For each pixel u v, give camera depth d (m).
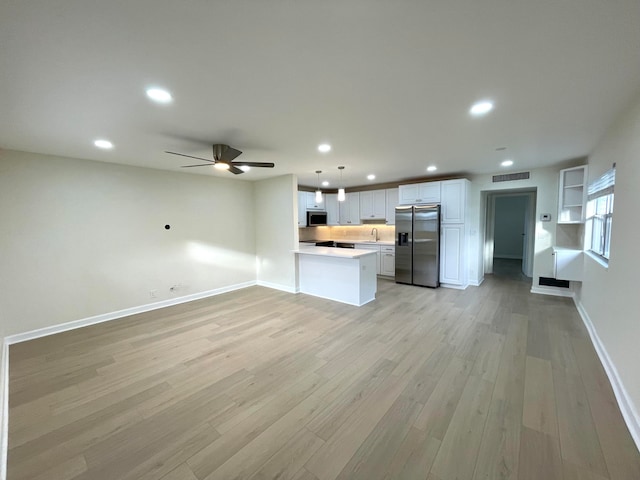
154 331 3.69
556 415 2.03
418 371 2.65
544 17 1.28
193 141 3.12
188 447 1.81
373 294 5.08
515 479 1.54
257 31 1.35
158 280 4.69
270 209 5.88
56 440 1.88
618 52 1.55
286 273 5.70
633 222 2.10
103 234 4.08
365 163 4.50
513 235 10.09
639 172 2.01
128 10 1.19
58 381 2.57
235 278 5.87
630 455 1.68
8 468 1.67
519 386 2.38
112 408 2.19
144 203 4.50
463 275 5.57
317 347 3.17
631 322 2.05
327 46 1.49
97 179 4.02
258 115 2.41
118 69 1.66
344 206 7.69
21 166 3.43
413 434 1.88
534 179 5.11
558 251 4.32
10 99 2.01
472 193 5.79
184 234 5.02
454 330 3.58
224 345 3.26
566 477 1.55
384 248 6.84
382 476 1.58
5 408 2.15
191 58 1.57
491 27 1.35
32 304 3.52
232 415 2.10
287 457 1.72
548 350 2.99
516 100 2.19
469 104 2.26
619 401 2.13
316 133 2.92
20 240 3.44
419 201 5.98
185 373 2.68
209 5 1.17
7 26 1.24
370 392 2.35
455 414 2.06
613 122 2.67
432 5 1.20
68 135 2.84
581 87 1.98
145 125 2.59
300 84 1.90
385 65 1.68
